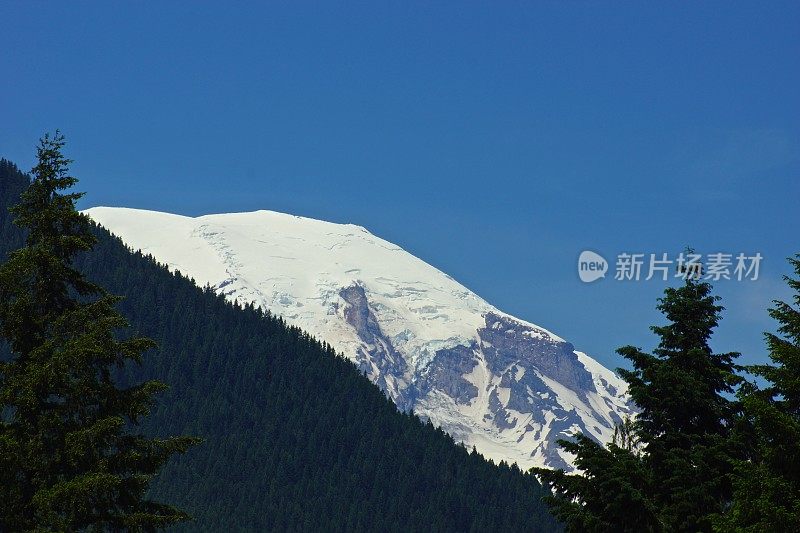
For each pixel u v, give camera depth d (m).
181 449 52.28
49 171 55.34
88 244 54.62
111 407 52.09
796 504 47.12
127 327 53.16
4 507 49.59
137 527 49.91
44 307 53.69
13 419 51.66
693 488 60.75
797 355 51.97
